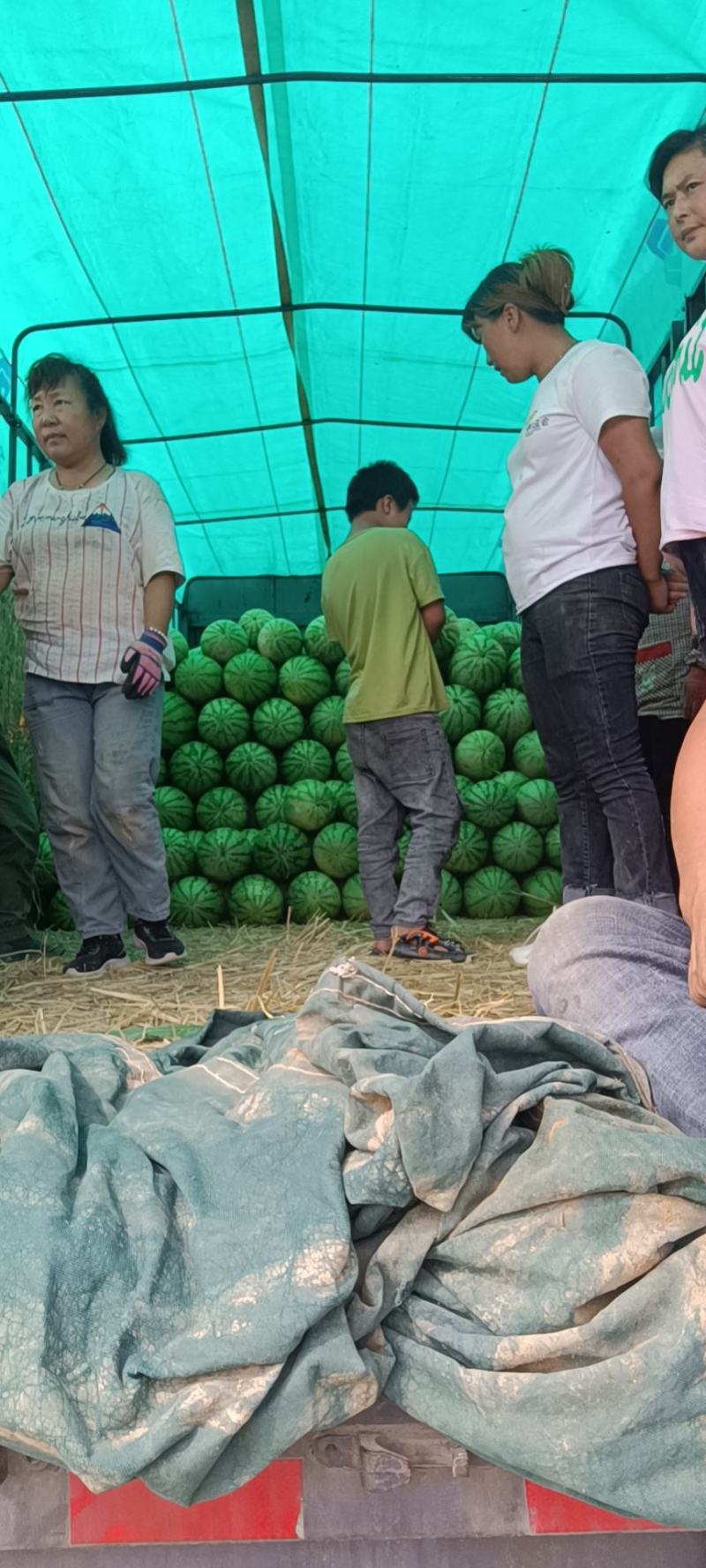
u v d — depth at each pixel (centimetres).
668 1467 128
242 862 629
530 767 631
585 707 370
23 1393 127
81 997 409
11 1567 138
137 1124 165
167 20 442
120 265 584
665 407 292
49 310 621
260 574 1037
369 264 600
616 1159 141
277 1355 130
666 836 416
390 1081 150
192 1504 129
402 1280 144
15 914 518
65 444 449
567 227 558
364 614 491
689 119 480
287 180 530
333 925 609
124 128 489
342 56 468
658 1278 135
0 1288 134
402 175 526
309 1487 136
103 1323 134
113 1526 136
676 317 595
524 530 377
